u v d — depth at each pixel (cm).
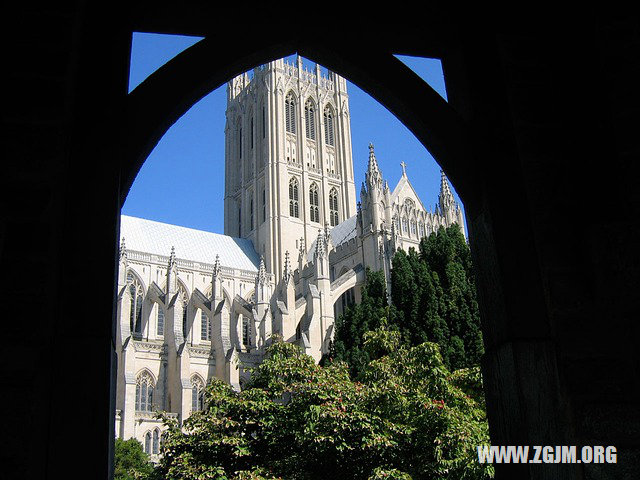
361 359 4369
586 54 657
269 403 2422
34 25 611
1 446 491
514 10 732
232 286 9956
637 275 568
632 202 581
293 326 8488
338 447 2022
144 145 625
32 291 539
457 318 4256
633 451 551
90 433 519
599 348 589
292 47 724
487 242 657
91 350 539
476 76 709
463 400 2380
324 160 12000
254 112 12175
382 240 7981
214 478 2323
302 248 9625
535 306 618
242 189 12100
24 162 571
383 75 698
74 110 605
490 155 674
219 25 724
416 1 728
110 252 568
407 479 1909
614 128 605
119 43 638
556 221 645
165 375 8188
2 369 514
